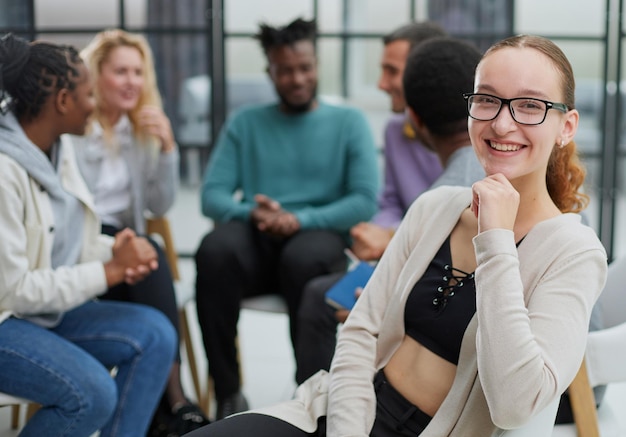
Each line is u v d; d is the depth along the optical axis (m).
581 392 1.80
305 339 2.61
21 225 2.14
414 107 2.05
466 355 1.49
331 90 4.96
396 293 1.62
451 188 1.68
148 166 3.06
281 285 2.90
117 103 3.01
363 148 3.09
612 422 1.94
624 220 5.72
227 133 3.22
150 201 3.08
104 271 2.22
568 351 1.36
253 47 5.24
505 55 1.44
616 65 4.81
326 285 2.63
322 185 3.12
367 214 3.01
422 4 4.83
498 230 1.38
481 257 1.38
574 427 1.85
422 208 1.68
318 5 4.89
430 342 1.57
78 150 2.93
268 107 3.21
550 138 1.45
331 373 1.65
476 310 1.49
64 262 2.33
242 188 3.20
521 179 1.49
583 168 1.61
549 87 1.43
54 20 4.79
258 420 1.58
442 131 2.04
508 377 1.32
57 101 2.21
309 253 2.84
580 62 4.87
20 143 2.17
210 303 2.89
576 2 4.80
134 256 2.24
